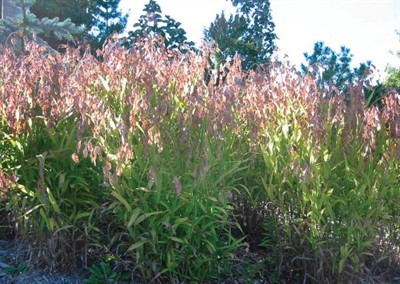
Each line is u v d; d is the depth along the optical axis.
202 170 3.77
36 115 4.46
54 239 4.32
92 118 3.94
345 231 4.32
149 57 4.40
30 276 4.34
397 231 4.71
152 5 10.53
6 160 4.57
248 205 5.11
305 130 4.37
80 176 4.29
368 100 4.70
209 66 4.71
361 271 4.39
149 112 3.92
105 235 4.45
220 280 4.42
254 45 14.83
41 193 4.13
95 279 4.23
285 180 4.40
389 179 4.40
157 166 3.83
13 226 5.02
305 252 4.47
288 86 4.69
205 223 4.06
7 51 5.15
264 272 4.72
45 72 4.53
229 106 4.07
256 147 4.71
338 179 4.32
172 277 4.09
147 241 3.93
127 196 4.00
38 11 21.53
